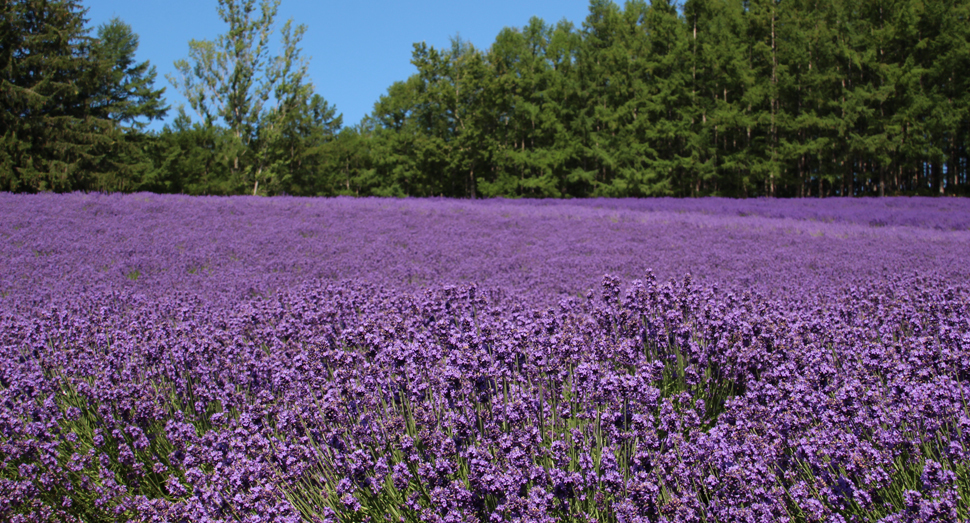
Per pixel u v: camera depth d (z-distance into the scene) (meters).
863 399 3.59
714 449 3.14
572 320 5.28
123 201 19.42
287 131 51.31
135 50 53.44
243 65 38.69
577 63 52.72
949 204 28.80
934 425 3.34
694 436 3.31
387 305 6.26
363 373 4.45
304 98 41.38
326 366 4.63
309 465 3.49
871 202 30.69
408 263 12.30
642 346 4.72
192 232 15.45
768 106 49.66
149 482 3.75
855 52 45.12
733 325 4.82
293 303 7.18
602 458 3.19
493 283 10.06
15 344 5.66
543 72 53.47
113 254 12.79
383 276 10.81
